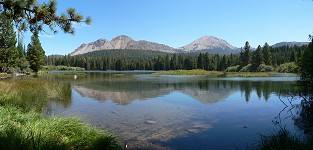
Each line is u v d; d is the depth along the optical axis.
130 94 26.66
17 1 7.56
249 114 15.64
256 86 35.09
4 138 6.15
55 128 7.96
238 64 120.44
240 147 9.27
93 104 19.70
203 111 16.84
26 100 14.95
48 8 7.83
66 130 8.12
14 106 11.86
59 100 20.42
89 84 39.53
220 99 22.70
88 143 7.49
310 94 14.95
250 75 69.75
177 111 16.84
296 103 19.20
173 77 63.72
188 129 12.02
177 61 162.00
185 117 14.87
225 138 10.47
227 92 28.17
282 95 24.56
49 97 20.05
